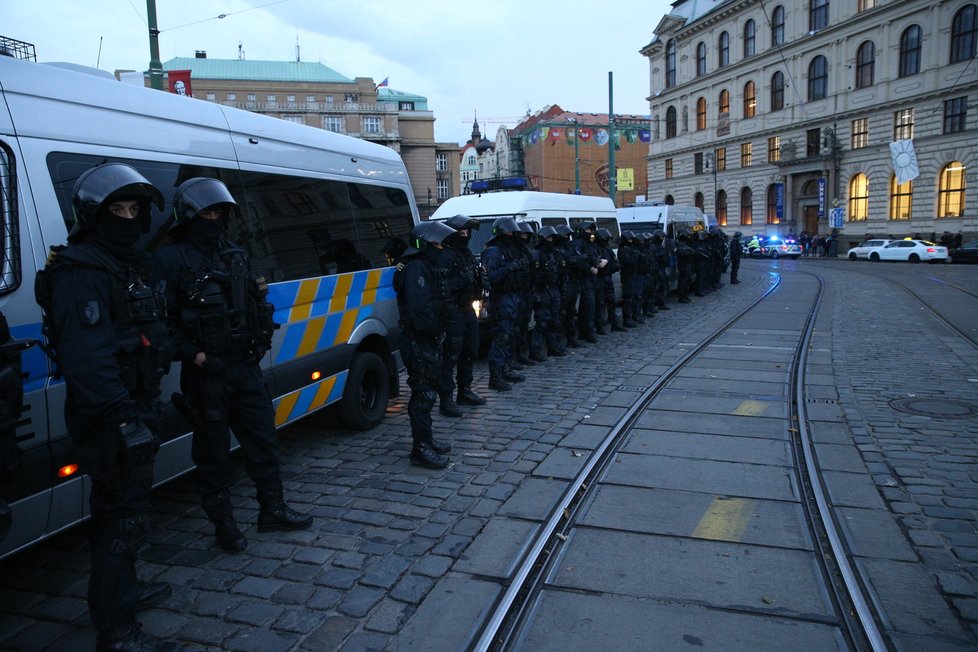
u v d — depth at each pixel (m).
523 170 92.25
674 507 4.12
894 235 39.41
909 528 3.76
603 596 3.15
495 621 2.92
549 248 8.77
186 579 3.37
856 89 40.69
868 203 40.88
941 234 36.75
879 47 39.03
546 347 9.83
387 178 6.50
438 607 3.07
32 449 2.96
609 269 10.86
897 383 7.17
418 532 3.85
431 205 68.56
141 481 2.72
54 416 3.05
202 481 3.58
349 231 5.70
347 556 3.58
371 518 4.06
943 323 11.61
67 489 3.12
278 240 4.75
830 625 2.89
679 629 2.88
